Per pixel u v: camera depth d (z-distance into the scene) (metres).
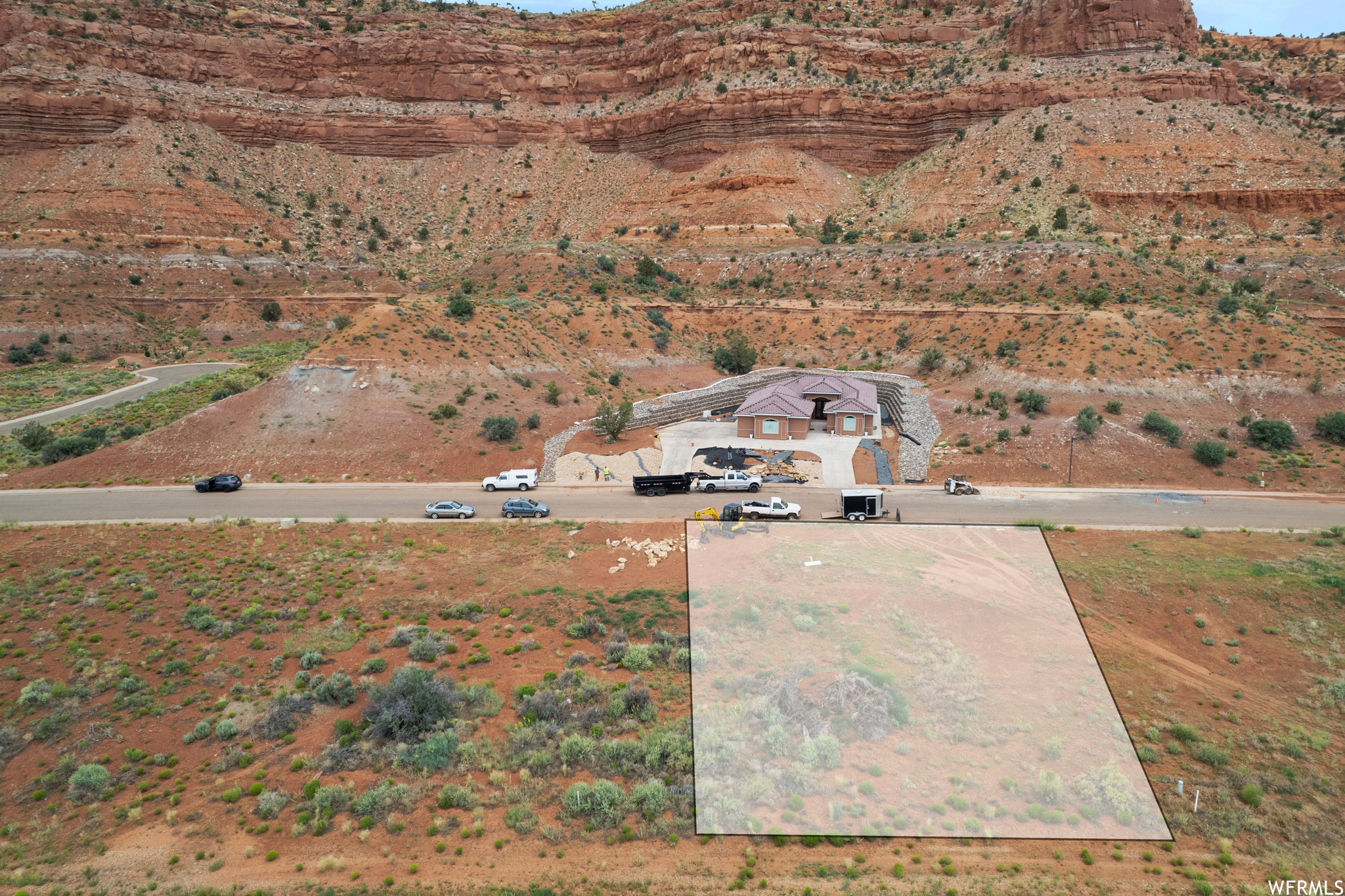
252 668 30.22
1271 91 138.88
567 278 101.94
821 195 132.50
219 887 19.31
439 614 35.28
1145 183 112.12
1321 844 21.23
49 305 105.06
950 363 79.75
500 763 24.27
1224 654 31.67
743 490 54.56
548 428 65.31
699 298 105.38
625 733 25.48
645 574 39.47
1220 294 84.62
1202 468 56.38
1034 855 19.92
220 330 112.50
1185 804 22.50
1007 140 125.38
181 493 53.56
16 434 65.88
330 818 21.91
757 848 20.17
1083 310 78.38
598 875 19.50
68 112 128.00
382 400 63.66
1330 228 104.00
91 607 34.72
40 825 21.88
